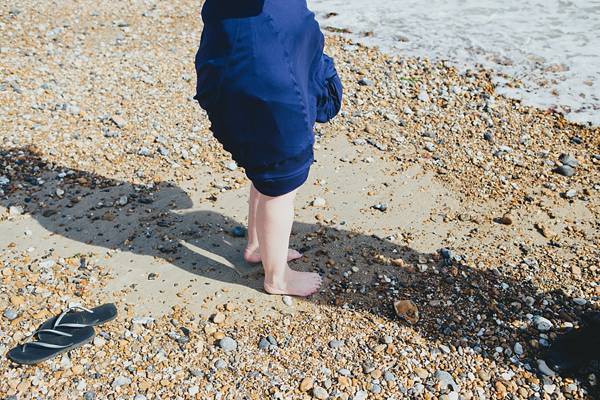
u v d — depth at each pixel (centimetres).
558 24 608
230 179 407
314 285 312
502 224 365
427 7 662
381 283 320
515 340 284
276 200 266
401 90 511
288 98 227
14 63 530
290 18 224
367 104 493
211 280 320
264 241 284
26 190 386
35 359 262
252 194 305
